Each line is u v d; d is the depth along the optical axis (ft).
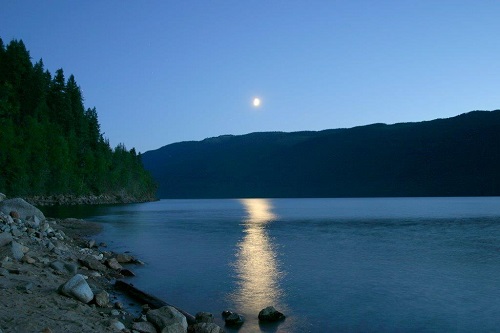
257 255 89.35
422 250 98.68
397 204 536.01
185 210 386.32
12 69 379.96
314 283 61.36
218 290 56.49
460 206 428.15
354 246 106.73
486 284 61.31
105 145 569.64
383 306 49.55
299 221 216.54
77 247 80.84
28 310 32.83
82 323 32.60
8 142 320.09
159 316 37.52
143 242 111.65
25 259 50.75
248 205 599.16
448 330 41.42
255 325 42.22
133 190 628.69
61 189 386.73
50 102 441.68
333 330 40.98
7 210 85.35
